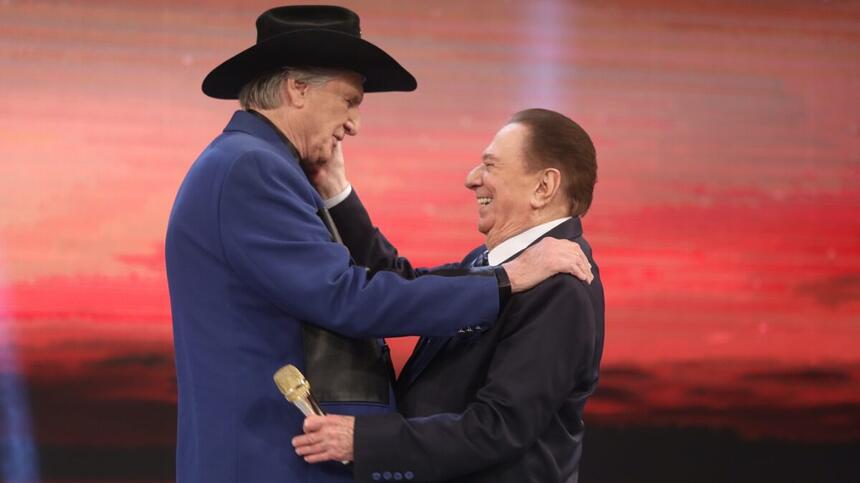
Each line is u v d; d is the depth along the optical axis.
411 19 15.70
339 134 7.16
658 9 16.02
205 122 15.47
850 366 16.17
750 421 16.12
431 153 15.73
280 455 6.56
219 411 6.54
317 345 6.75
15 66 15.13
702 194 16.12
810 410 16.19
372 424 6.34
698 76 16.09
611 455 16.03
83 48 15.25
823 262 16.22
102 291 15.23
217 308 6.60
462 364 6.77
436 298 6.46
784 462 16.14
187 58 15.41
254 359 6.59
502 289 6.55
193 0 15.43
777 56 16.19
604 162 16.00
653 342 16.06
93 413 15.18
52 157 15.19
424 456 6.28
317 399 6.65
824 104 16.22
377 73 7.26
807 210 16.22
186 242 6.69
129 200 15.30
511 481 6.57
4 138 15.10
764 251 16.17
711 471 16.08
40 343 15.12
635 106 16.02
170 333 15.34
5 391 15.05
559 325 6.47
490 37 15.82
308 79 6.96
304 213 6.59
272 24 7.03
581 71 15.95
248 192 6.51
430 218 15.71
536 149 7.04
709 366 16.11
